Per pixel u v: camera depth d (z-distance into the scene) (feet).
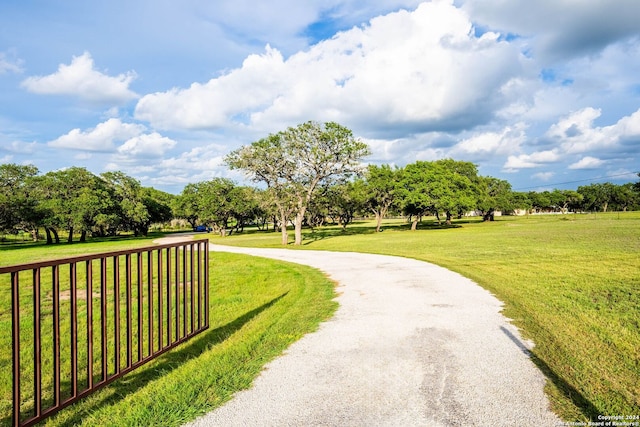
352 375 14.56
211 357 16.83
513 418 11.16
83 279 46.24
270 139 106.32
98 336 22.85
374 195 164.14
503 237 96.43
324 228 216.95
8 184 163.84
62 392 15.11
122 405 12.53
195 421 11.31
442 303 26.23
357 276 40.40
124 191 206.59
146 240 153.89
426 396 12.69
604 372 14.23
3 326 25.62
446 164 216.13
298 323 22.20
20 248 128.88
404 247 78.33
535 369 14.65
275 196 108.17
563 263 45.19
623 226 127.85
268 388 13.51
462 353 16.60
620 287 30.40
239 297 33.04
